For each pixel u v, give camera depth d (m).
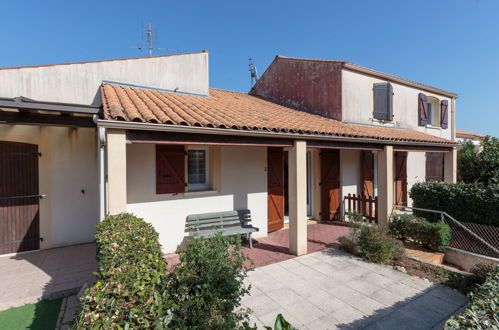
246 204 7.19
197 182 6.90
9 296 4.06
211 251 2.77
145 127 4.01
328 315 3.69
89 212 6.79
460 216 7.01
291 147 5.90
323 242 6.83
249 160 7.25
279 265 5.34
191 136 4.58
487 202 6.52
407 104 11.36
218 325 2.15
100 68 6.99
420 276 4.91
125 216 3.85
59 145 6.47
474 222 6.73
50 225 6.34
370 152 10.12
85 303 1.92
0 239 5.87
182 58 8.17
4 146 5.96
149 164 5.82
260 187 7.45
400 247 5.77
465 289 4.39
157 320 1.85
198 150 6.90
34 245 6.18
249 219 7.03
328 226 8.46
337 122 8.81
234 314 2.47
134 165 5.66
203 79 8.53
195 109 5.92
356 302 4.02
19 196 6.06
